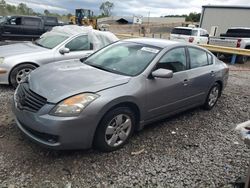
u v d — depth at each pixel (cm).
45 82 358
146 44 463
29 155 345
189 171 340
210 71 532
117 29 4550
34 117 323
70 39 668
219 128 482
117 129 366
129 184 307
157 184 311
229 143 424
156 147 393
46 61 626
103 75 384
